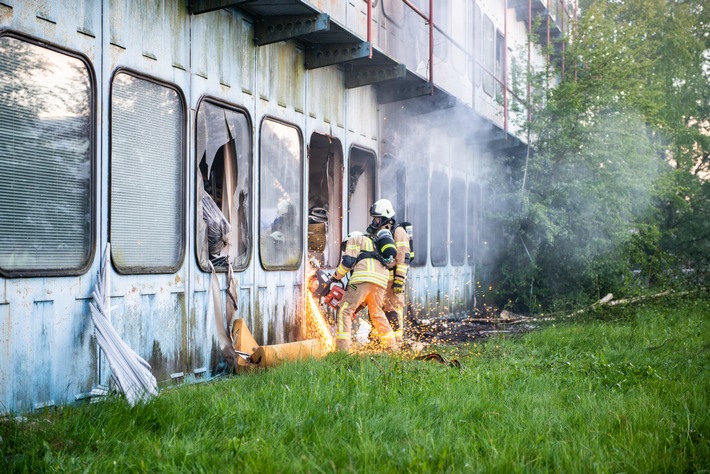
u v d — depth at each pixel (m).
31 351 5.52
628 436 4.67
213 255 7.95
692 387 6.48
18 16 5.44
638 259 17.73
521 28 22.81
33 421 4.88
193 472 3.81
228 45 8.24
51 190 5.79
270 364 7.66
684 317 12.82
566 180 16.88
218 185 8.27
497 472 3.83
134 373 6.05
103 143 6.31
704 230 25.22
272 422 4.81
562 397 6.22
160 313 7.05
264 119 8.98
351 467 3.74
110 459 4.04
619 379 6.99
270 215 9.16
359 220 12.38
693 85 27.33
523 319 14.27
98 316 6.04
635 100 17.50
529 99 17.38
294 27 8.66
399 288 9.74
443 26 16.22
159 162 7.11
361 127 11.85
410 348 9.48
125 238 6.62
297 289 9.73
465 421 5.05
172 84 7.25
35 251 5.63
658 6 27.84
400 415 4.97
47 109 5.75
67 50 5.91
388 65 10.95
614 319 13.20
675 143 25.91
